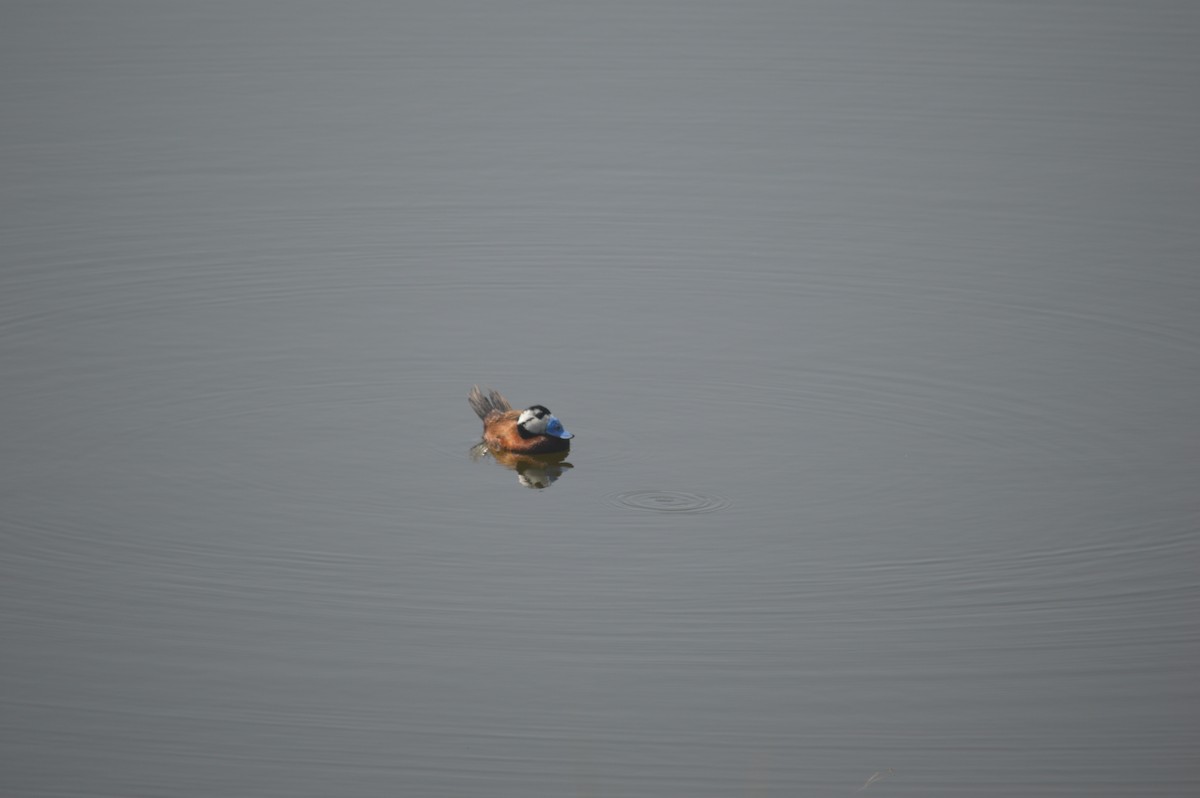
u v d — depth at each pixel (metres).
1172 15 171.75
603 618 63.03
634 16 176.12
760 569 66.94
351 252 109.50
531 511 72.31
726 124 141.12
